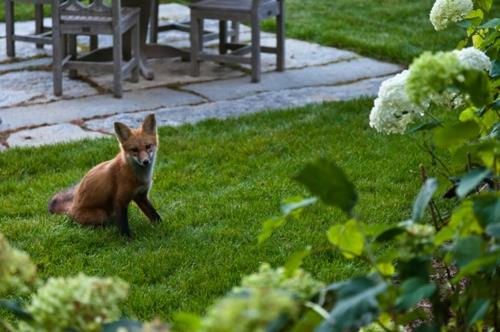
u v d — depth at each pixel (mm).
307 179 3006
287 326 2975
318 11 18188
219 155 9852
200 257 7074
